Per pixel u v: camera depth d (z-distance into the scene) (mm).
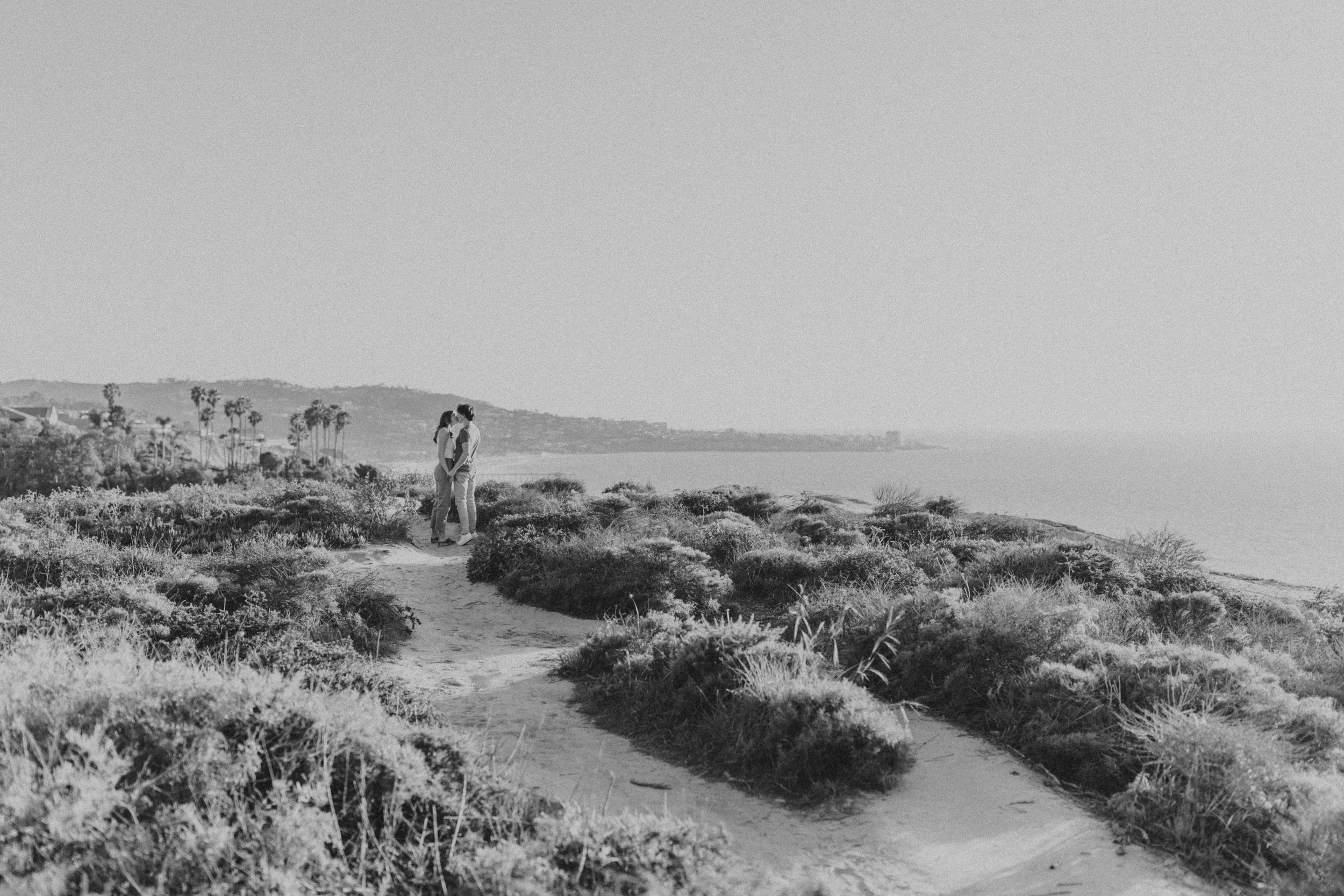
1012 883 4109
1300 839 4289
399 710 5758
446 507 14953
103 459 101438
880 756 5449
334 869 3066
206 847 2898
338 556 12961
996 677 6852
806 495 21562
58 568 9000
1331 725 5777
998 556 11977
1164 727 5359
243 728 3799
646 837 3742
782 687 5902
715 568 11883
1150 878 4152
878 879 4133
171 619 7168
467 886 3223
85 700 3766
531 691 7363
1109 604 9789
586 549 11227
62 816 2809
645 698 6676
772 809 5031
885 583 10688
